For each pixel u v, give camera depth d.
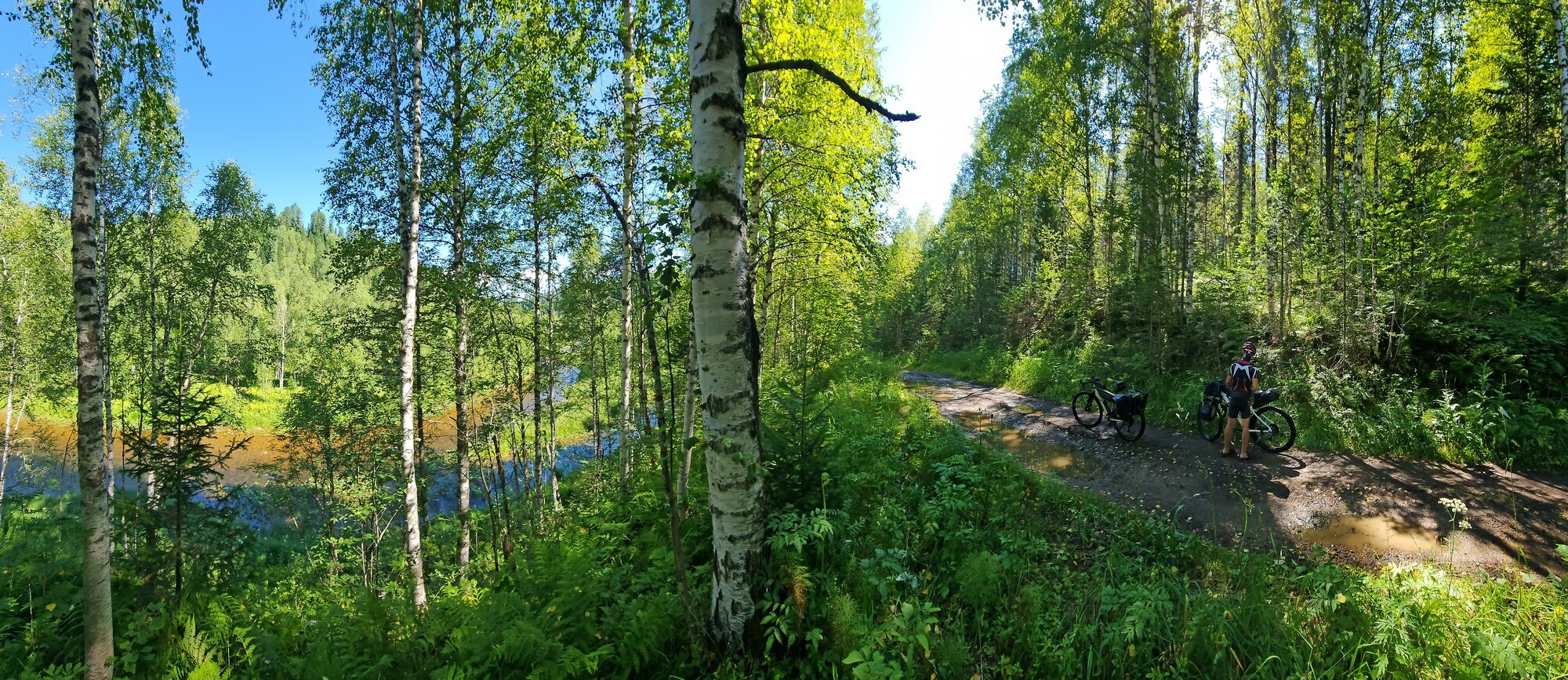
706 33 3.02
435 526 13.69
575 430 24.00
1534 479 5.69
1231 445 7.07
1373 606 3.17
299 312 37.97
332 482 13.07
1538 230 7.93
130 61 5.98
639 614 3.26
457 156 9.13
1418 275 8.18
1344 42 9.12
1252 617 3.31
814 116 7.27
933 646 3.17
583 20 7.47
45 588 5.12
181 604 5.03
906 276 32.25
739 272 3.11
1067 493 5.89
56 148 13.01
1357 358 8.12
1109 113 13.50
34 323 16.81
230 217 15.12
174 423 5.95
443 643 3.78
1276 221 10.75
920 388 16.19
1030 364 14.70
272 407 27.78
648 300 3.59
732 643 3.20
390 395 10.48
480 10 9.09
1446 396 6.81
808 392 5.28
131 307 14.49
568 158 8.14
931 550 4.50
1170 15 12.38
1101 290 15.39
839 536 4.16
